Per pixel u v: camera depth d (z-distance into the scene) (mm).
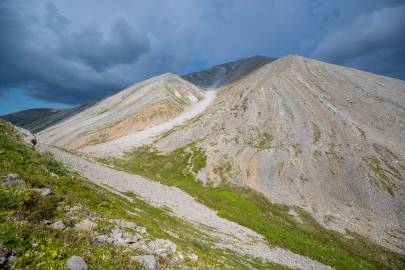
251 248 32031
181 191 51125
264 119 107188
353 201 62656
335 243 45406
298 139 90562
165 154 89312
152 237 15234
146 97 188250
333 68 158500
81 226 12242
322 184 68812
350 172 71625
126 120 144875
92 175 35938
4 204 10797
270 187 66875
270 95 123562
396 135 91438
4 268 7504
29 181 14336
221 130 104062
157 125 141000
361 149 82125
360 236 48750
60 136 142500
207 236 29969
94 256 9883
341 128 94562
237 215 46062
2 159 17125
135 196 34312
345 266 37312
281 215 54688
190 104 194500
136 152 91000
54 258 8711
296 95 121688
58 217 12188
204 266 14930
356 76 149875
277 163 77750
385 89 132750
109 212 17094
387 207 59750
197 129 106875
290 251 37406
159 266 11570
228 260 21234
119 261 10188
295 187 67250
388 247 46000
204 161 82000
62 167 22250
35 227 9875
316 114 104938
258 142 93188
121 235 13227
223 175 73688
